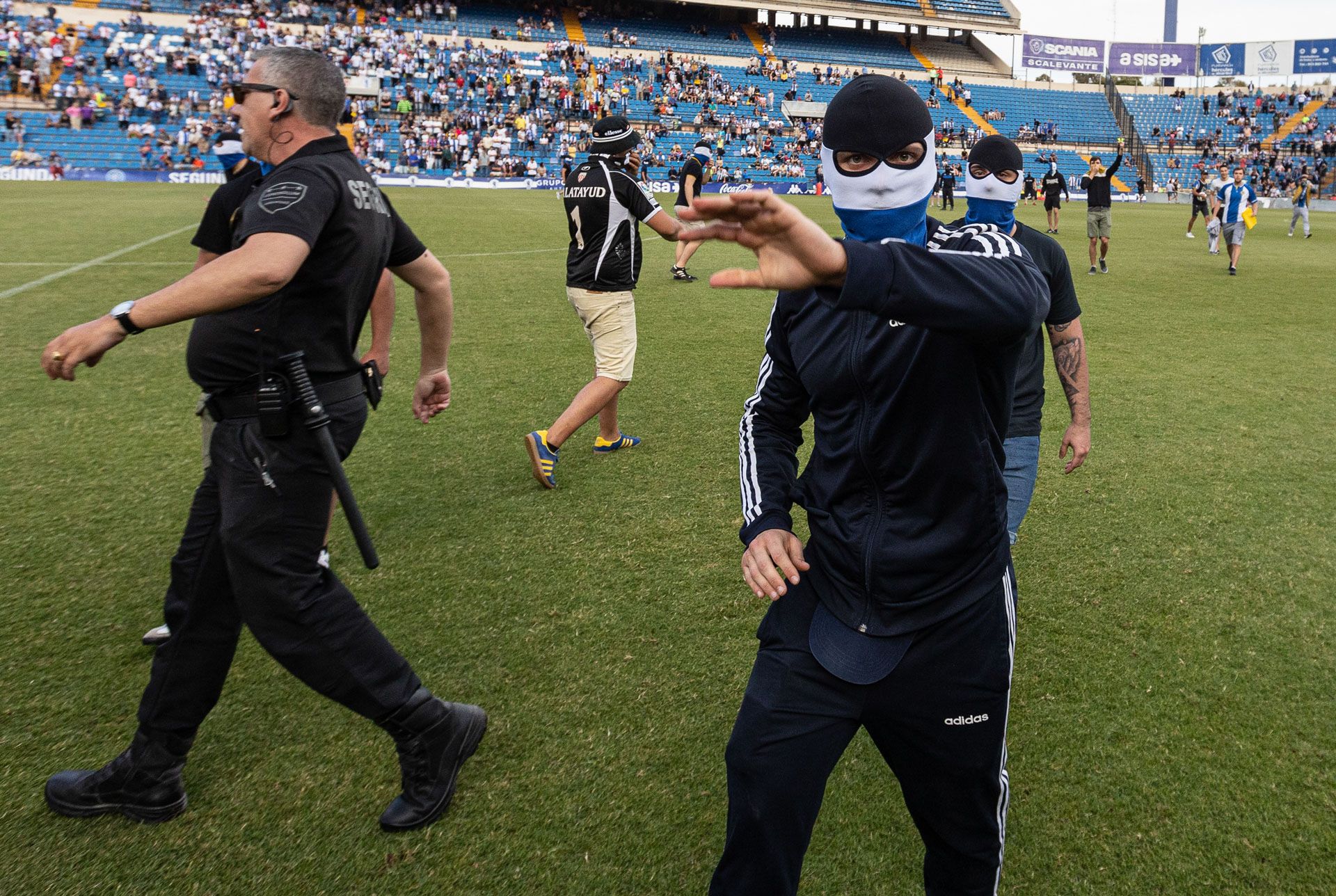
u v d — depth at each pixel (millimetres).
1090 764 2691
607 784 2598
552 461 4766
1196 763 2695
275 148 2291
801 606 1749
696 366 7574
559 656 3238
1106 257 16859
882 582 1644
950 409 1556
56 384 6465
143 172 30922
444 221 19953
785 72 49156
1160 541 4234
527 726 2850
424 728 2391
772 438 1925
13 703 2914
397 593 3666
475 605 3590
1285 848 2369
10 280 10375
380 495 4719
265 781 2600
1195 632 3432
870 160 1583
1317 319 10070
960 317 1291
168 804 2430
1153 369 7613
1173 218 29281
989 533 1664
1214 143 50844
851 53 53719
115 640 3291
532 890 2223
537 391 6734
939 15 54062
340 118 2387
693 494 4777
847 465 1672
